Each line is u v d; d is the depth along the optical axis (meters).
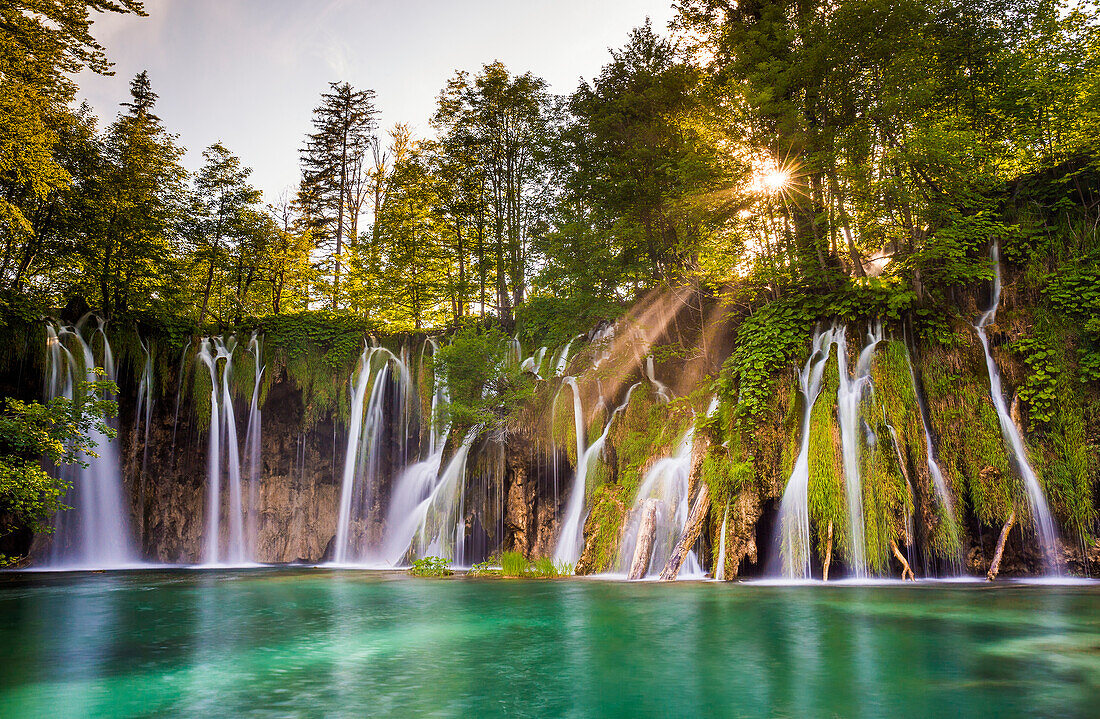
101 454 26.98
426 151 37.06
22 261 29.08
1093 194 18.36
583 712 6.19
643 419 21.31
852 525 15.91
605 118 23.72
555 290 26.55
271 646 9.37
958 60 20.23
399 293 34.28
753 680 7.20
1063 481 15.60
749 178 20.16
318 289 38.16
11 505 21.70
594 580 17.44
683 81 22.75
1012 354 16.88
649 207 23.42
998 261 18.55
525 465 22.88
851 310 18.02
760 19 22.47
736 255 22.83
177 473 28.30
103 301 29.58
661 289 24.23
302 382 29.56
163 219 31.75
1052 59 20.12
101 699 6.74
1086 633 9.41
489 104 33.19
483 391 24.42
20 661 8.56
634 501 19.25
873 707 6.19
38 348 25.56
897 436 16.14
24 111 22.88
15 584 19.02
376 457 29.44
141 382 28.05
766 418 17.39
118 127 31.39
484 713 6.18
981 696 6.46
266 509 29.12
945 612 11.20
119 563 26.92
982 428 16.30
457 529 24.47
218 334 30.05
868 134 19.00
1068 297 16.66
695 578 17.03
